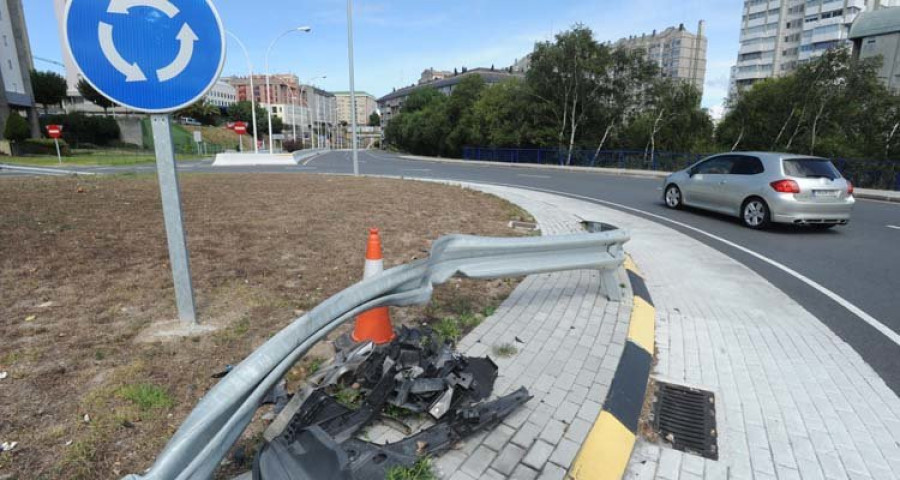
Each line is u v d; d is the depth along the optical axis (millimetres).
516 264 3822
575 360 3443
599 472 2406
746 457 2635
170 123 3273
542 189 16297
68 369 2896
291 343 1959
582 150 35594
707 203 10828
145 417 2467
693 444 2750
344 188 13844
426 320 4062
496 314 4238
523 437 2551
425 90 76312
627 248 7691
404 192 13164
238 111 94438
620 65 36312
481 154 46219
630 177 23078
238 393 1695
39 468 2080
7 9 45031
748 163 9992
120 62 2943
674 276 6160
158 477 1382
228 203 10133
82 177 15195
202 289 4480
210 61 3133
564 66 36312
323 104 149750
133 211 8523
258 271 5141
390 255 6047
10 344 3203
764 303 5141
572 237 4117
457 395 2639
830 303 5168
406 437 2428
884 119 28125
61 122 50906
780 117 32344
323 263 5570
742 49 101375
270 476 1853
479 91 54312
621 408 2938
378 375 2732
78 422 2400
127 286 4484
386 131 93812
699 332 4320
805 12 88875
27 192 10586
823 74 29656
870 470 2533
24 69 47375
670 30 101812
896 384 3438
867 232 9320
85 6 2814
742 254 7418
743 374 3553
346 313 2441
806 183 8906
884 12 59469
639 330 4098
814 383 3434
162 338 3383
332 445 1910
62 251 5625
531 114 39031
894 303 5188
